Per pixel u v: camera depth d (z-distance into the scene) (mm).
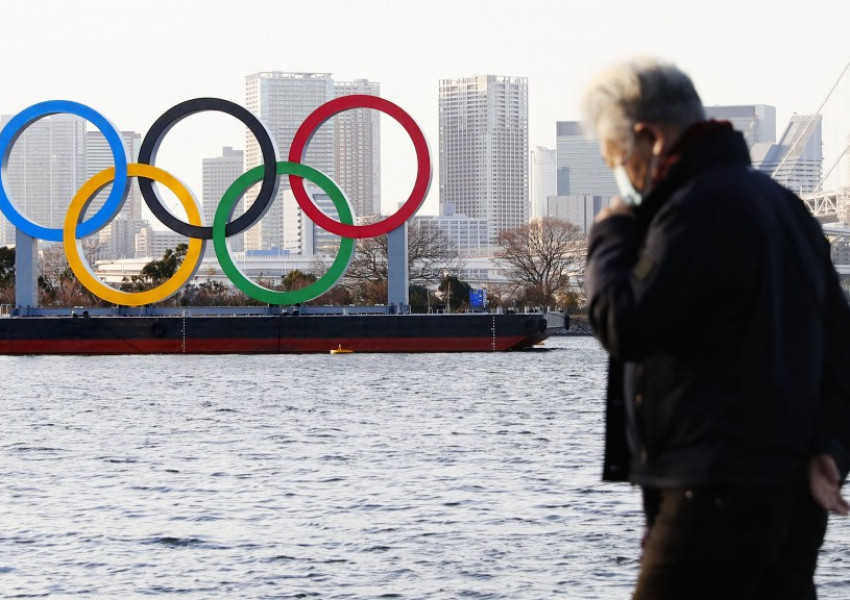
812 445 7250
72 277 199875
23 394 69875
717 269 6742
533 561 24078
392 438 46281
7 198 107938
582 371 85562
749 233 6805
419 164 103438
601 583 22312
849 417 7383
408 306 111000
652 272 6820
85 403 63938
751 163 7344
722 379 6863
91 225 103938
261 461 39844
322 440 45875
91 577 23312
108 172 102875
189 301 186375
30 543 26391
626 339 6844
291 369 89062
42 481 35750
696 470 6859
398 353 110188
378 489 33281
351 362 97188
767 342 6836
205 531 27531
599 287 7031
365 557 24656
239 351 109562
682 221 6836
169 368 91688
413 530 27297
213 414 57375
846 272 170875
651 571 7180
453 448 42781
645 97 7133
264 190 102000
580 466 37469
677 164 7098
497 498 31438
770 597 7324
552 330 119250
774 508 6844
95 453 42625
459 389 70688
